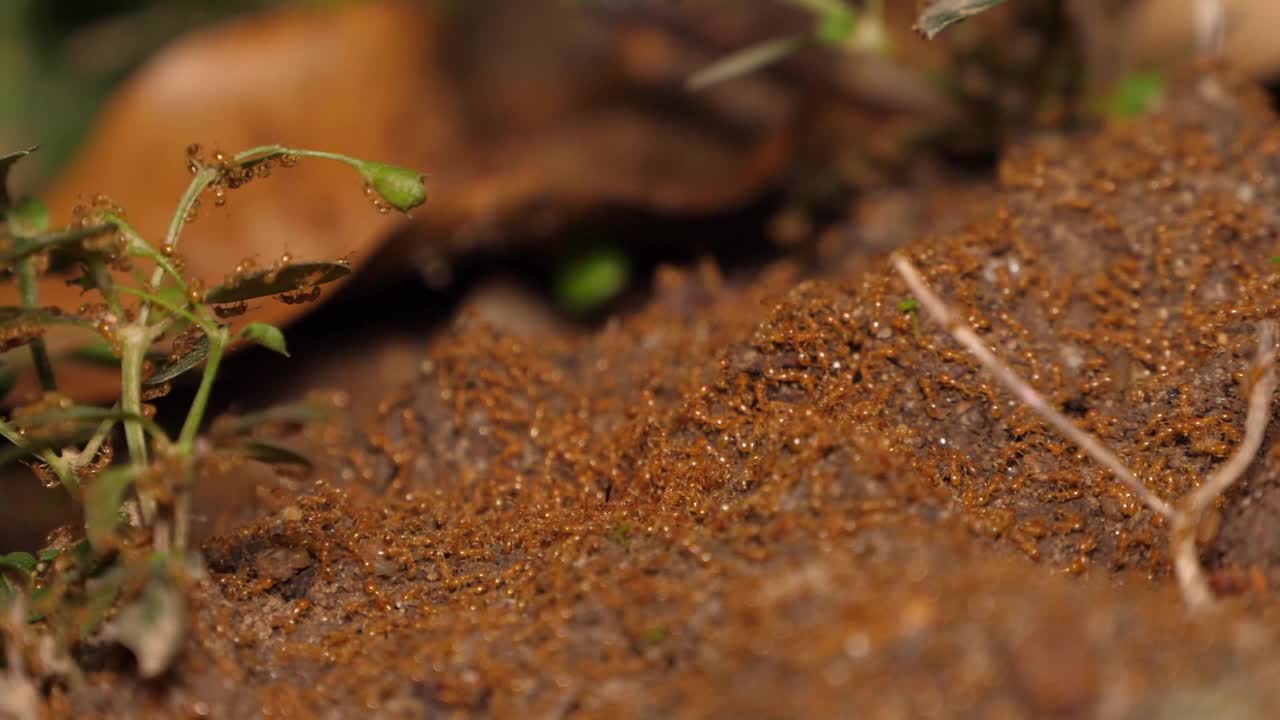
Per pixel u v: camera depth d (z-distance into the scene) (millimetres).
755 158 556
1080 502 411
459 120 569
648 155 554
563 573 398
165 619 382
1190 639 365
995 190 499
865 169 538
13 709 385
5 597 406
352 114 564
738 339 433
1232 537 402
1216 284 433
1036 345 428
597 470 431
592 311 551
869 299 426
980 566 378
